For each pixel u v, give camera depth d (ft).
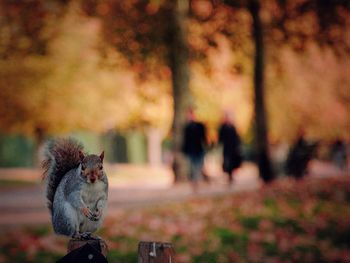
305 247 45.29
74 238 15.58
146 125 127.54
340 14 75.46
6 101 116.26
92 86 118.32
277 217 51.42
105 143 184.85
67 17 104.12
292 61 139.23
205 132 67.46
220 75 86.38
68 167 16.78
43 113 118.01
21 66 113.70
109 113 121.39
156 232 46.09
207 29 80.02
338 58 79.87
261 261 42.47
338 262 43.91
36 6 89.25
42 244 42.14
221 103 122.52
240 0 73.72
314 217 52.21
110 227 47.39
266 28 78.48
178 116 83.41
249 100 128.36
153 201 64.69
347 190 62.08
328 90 158.51
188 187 78.69
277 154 154.61
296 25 77.20
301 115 157.69
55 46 110.22
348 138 171.32
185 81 83.20
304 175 91.40
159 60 84.38
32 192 95.14
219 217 50.83
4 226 49.49
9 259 39.63
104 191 15.71
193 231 46.47
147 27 82.48
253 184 87.86
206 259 41.96
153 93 88.58
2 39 92.63
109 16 83.20
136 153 204.85
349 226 50.60
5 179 122.21
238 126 133.59
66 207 15.70
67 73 115.96
